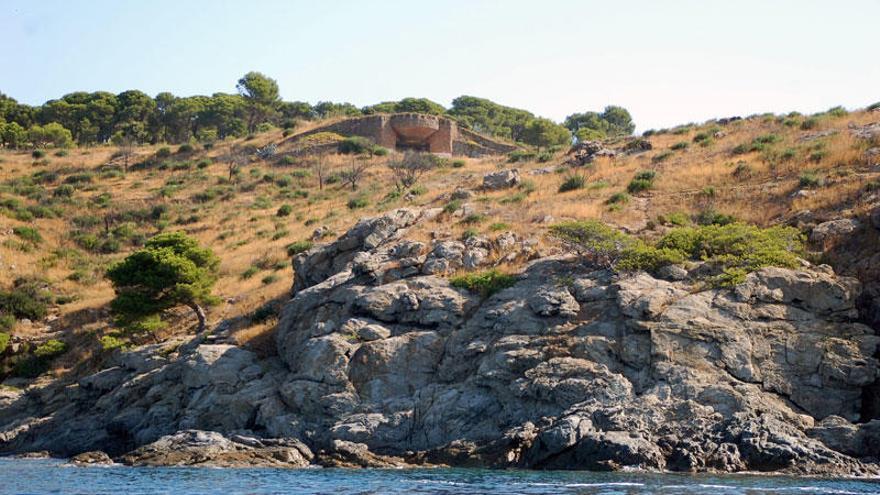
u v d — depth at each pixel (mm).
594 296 43344
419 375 42938
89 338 62250
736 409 36812
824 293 40812
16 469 38438
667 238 47562
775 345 39250
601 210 58625
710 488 29266
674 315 40469
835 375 38125
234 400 44375
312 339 45156
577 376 38750
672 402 37219
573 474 33531
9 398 54594
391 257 51438
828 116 75062
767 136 70375
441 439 39469
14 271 75000
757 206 54969
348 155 107938
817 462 33188
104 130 142875
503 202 63344
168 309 60688
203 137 137125
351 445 39500
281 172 102688
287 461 39062
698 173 63969
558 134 134750
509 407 39250
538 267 47594
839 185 53844
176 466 38375
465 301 45719
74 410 51344
